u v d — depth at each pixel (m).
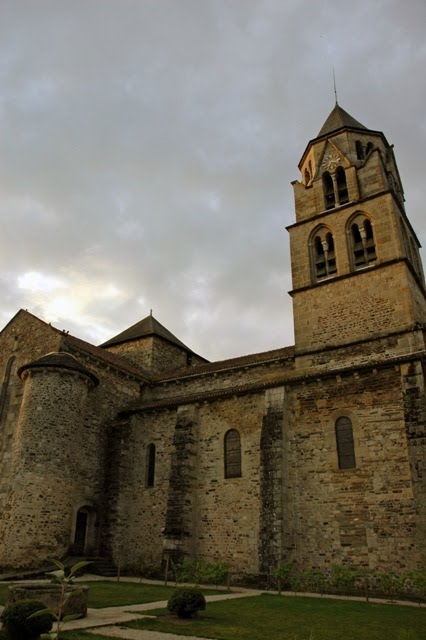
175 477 22.62
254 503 20.95
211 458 23.03
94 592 15.68
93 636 8.85
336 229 26.12
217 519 21.66
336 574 17.14
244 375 26.50
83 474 23.69
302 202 28.42
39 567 20.34
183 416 24.14
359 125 29.95
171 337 36.56
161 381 29.17
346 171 27.19
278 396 21.75
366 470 19.16
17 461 21.86
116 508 23.62
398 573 17.14
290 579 18.20
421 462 17.33
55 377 23.56
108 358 28.58
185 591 11.59
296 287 26.28
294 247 27.33
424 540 16.41
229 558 20.58
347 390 20.77
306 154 30.67
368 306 23.41
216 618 11.23
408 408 18.39
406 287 22.59
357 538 18.41
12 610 8.81
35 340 26.81
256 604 13.75
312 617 11.59
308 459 20.67
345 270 24.94
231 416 23.23
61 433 22.80
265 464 20.31
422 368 19.02
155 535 22.88
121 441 25.16
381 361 20.02
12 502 21.05
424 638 9.19
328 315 24.50
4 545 20.31
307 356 24.14
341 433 20.38
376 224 24.72
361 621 11.11
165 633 9.34
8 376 27.05
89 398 25.41
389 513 18.11
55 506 21.64
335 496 19.45
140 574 22.23
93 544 23.38
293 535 19.58
